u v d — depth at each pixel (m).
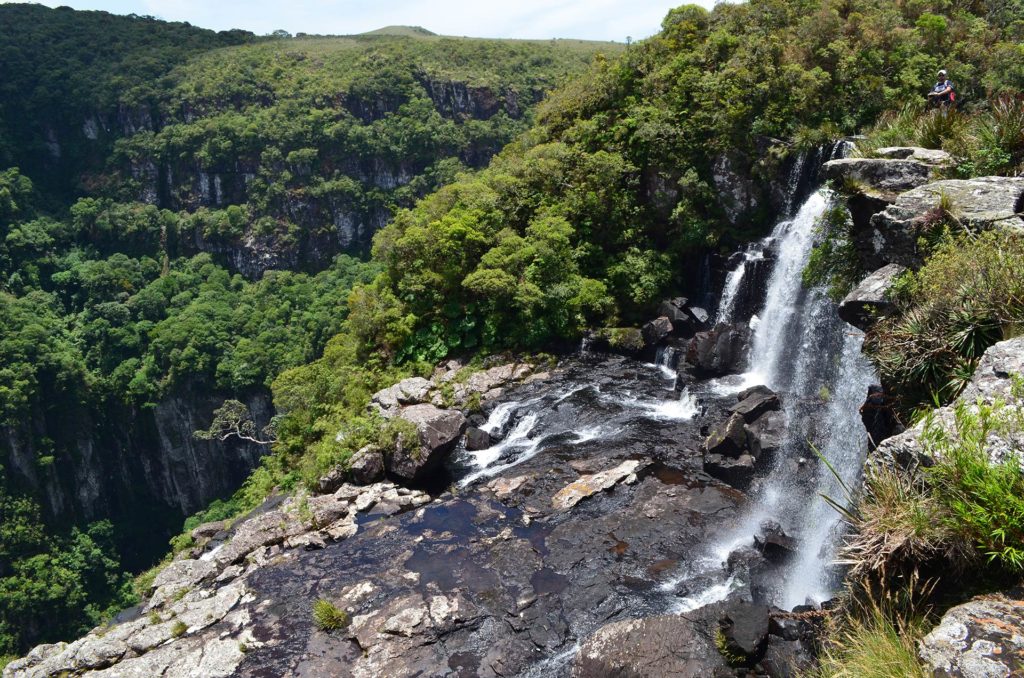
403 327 26.23
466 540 15.24
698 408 20.02
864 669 4.99
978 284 7.63
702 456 17.31
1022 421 5.30
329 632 12.78
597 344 25.70
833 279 13.68
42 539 52.19
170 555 20.22
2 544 49.53
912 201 10.23
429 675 11.20
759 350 22.00
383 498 17.75
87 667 13.07
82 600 49.53
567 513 15.70
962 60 26.31
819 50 26.97
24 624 45.47
